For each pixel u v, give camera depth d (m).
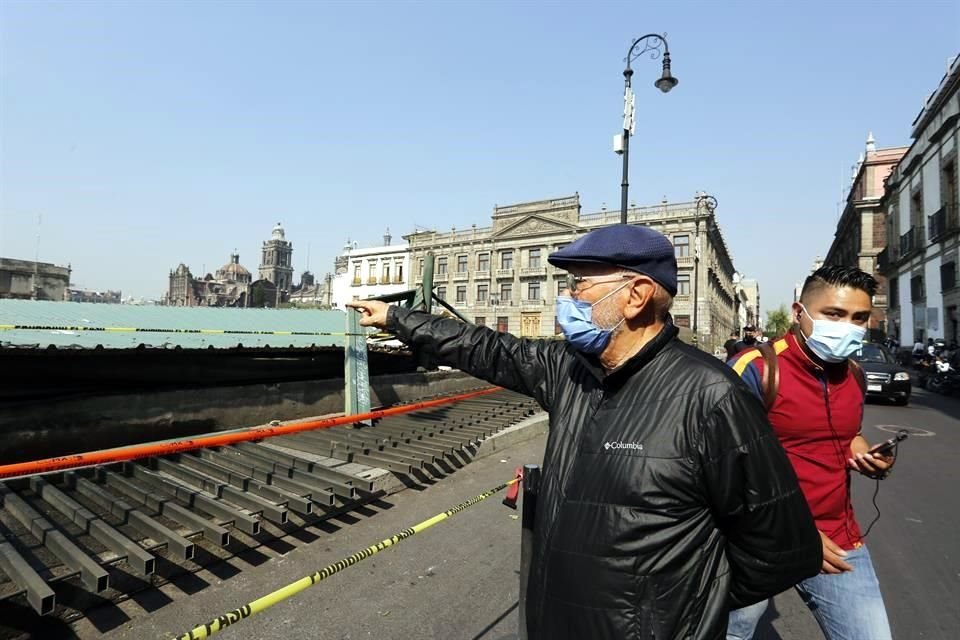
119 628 2.71
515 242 49.62
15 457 4.53
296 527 4.06
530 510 1.79
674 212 41.69
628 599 1.16
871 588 1.81
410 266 57.84
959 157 20.20
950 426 9.42
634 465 1.21
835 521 1.88
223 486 3.85
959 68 19.97
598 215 45.12
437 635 2.79
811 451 1.89
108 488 4.02
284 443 5.70
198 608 2.94
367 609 3.02
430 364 10.05
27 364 4.88
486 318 50.81
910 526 4.48
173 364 6.04
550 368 1.72
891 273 29.88
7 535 3.15
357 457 5.25
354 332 7.31
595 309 1.39
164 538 3.04
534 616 1.31
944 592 3.34
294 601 3.06
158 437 5.52
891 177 29.50
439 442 6.01
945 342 20.38
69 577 2.66
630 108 11.64
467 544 3.97
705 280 40.50
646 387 1.30
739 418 1.19
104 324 6.56
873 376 11.94
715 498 1.18
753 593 1.22
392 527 4.23
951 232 20.64
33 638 2.57
